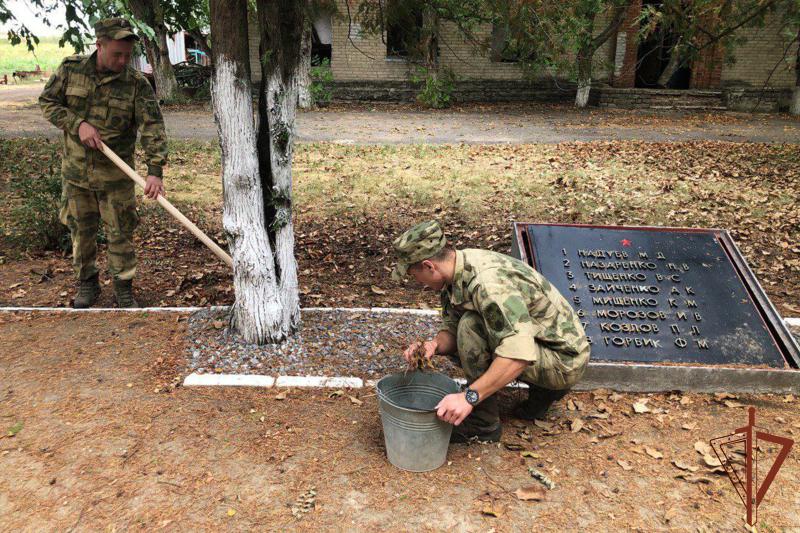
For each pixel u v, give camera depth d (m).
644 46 19.69
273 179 3.74
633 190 8.03
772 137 12.84
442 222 7.07
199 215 7.30
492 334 2.62
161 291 5.29
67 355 3.82
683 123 14.99
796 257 5.96
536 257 3.98
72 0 5.25
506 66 18.83
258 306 3.83
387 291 5.34
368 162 9.91
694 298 3.80
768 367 3.50
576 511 2.57
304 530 2.44
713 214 7.05
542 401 3.15
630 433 3.15
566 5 4.59
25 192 6.91
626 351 3.57
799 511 2.58
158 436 3.02
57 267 5.76
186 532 2.42
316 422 3.16
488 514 2.53
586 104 18.02
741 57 17.70
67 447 2.93
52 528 2.44
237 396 3.39
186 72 19.81
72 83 4.16
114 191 4.47
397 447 2.75
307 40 16.91
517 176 8.83
